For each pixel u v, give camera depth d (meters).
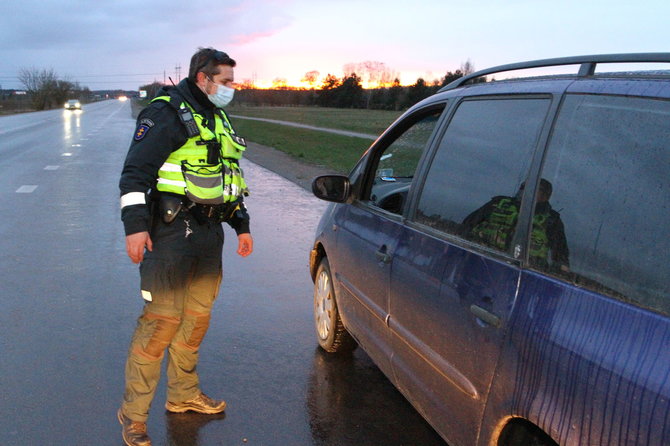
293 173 15.27
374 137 31.25
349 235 3.65
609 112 1.90
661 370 1.44
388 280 2.98
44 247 6.97
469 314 2.22
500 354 2.03
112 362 3.96
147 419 3.30
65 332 4.45
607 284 1.71
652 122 1.74
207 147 2.83
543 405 1.80
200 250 2.93
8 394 3.50
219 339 4.45
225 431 3.20
